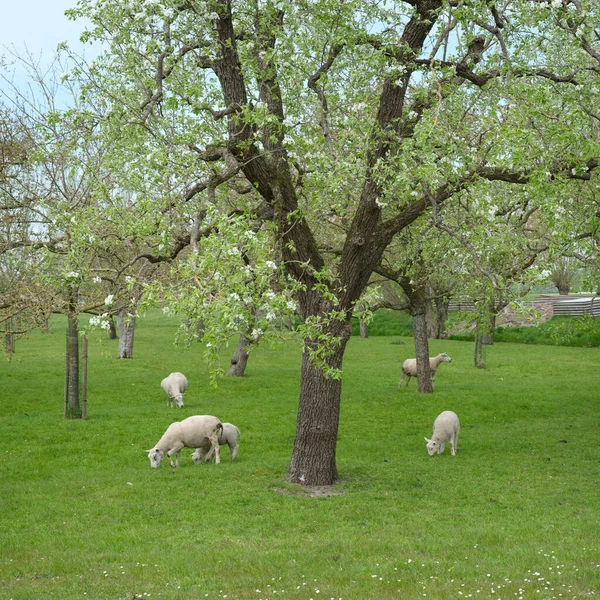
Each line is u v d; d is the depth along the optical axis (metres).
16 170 25.34
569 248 17.50
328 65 17.20
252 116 14.61
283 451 23.34
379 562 12.45
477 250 18.95
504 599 9.85
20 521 15.77
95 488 18.64
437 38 17.27
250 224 12.37
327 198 16.73
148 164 14.59
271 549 13.55
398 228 18.31
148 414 29.47
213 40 16.06
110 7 14.86
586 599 9.74
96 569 12.41
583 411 31.55
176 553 13.34
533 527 14.74
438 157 15.62
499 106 16.33
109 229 16.28
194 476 19.70
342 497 17.59
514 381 40.97
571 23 15.39
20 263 23.00
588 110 16.48
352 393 35.62
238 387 37.31
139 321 77.56
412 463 21.42
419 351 36.12
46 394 34.72
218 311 10.82
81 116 15.80
